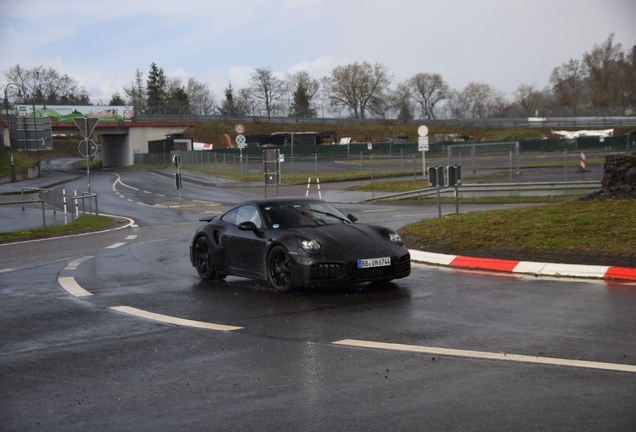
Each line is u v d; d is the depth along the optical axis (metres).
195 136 91.81
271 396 4.40
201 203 33.69
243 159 68.75
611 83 93.06
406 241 12.55
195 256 10.18
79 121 23.39
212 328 6.63
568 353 5.15
